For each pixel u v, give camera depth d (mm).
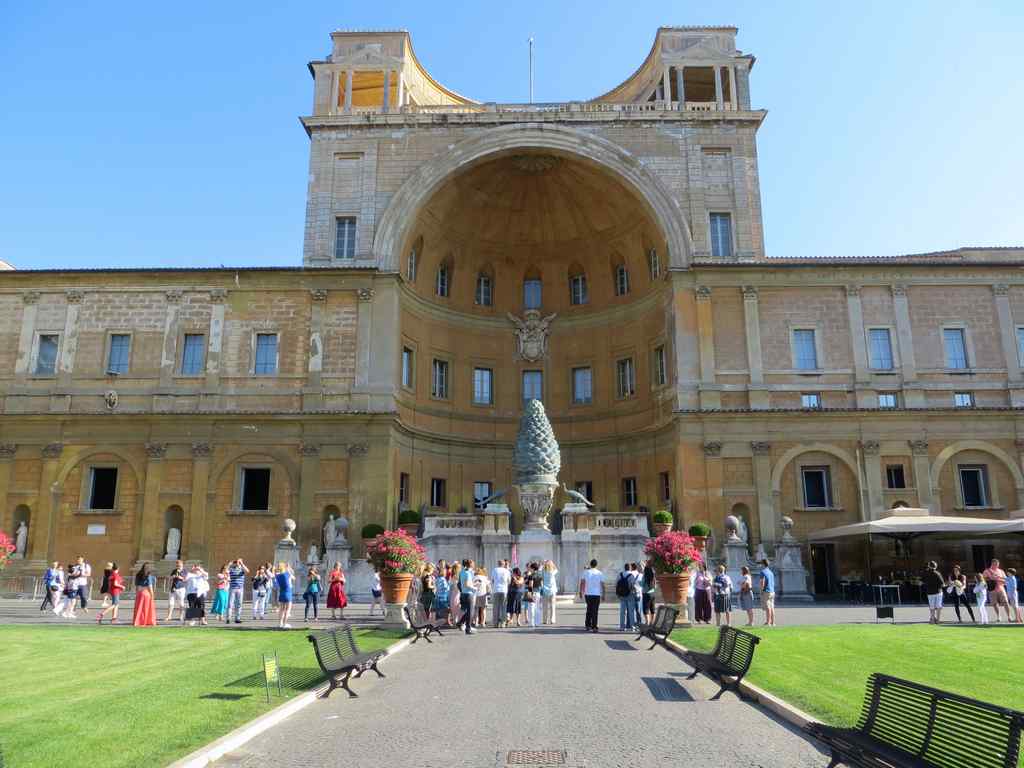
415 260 42219
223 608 23422
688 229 39094
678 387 37156
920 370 37562
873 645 16938
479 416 44156
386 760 8672
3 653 16203
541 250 45875
